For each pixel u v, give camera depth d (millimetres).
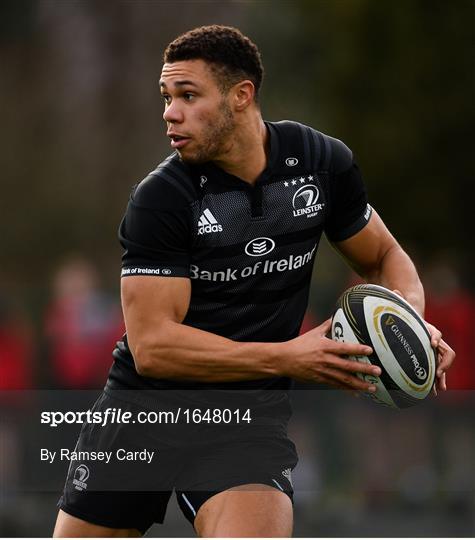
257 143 16609
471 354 34031
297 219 16797
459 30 47906
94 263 81062
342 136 49219
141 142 84438
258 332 17141
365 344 16344
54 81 83625
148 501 17828
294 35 57656
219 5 80562
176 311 16516
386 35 48719
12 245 80688
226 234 16516
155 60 83500
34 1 82562
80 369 33875
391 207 48156
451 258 47688
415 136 48000
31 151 82500
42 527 30953
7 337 33781
